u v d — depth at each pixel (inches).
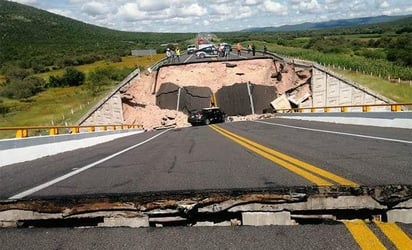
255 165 271.3
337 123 886.4
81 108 1991.9
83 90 2844.5
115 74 2940.5
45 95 2891.2
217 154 366.0
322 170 230.2
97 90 2701.8
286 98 1975.9
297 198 134.0
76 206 141.8
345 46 4347.9
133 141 724.7
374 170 226.8
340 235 122.3
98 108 1731.1
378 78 2158.0
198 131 952.3
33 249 124.8
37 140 474.3
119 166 314.5
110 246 124.2
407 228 124.6
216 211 137.5
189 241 125.0
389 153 309.9
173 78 2160.4
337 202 133.7
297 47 4335.6
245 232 129.6
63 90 3097.9
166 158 355.9
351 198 133.4
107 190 198.7
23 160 430.9
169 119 1932.8
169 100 2081.7
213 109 1537.9
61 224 144.9
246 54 2664.9
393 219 132.1
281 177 213.0
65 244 127.0
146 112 1931.6
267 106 2066.9
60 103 2431.1
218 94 2102.6
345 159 282.0
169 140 662.5
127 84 1935.3
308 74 2023.9
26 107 2368.4
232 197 137.3
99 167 315.6
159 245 123.3
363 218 135.9
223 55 2455.7
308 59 2578.7
